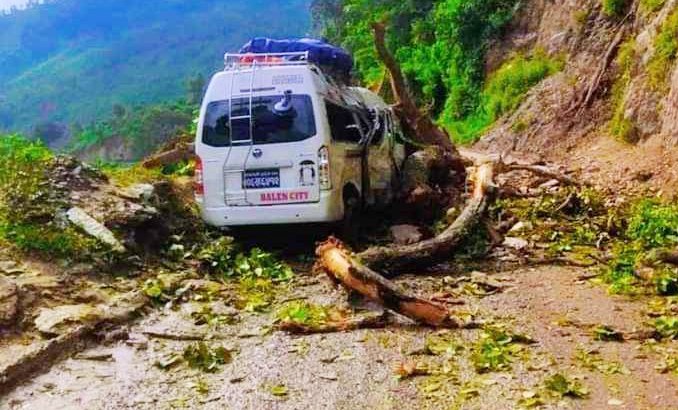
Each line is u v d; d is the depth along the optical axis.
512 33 29.09
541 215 11.49
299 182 9.48
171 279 8.20
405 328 6.90
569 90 21.83
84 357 6.29
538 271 8.95
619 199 12.81
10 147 10.35
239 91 9.62
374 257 8.51
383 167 11.63
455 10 30.77
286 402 5.32
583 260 9.38
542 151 20.50
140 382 5.78
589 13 23.19
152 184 10.63
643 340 6.42
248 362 6.14
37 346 6.21
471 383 5.54
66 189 9.42
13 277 7.37
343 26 53.50
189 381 5.78
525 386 5.44
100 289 7.71
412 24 39.81
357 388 5.52
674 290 7.84
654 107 16.05
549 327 6.80
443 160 12.70
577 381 5.49
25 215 8.51
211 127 9.67
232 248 9.41
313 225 9.99
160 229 9.51
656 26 17.03
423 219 11.67
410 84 36.25
